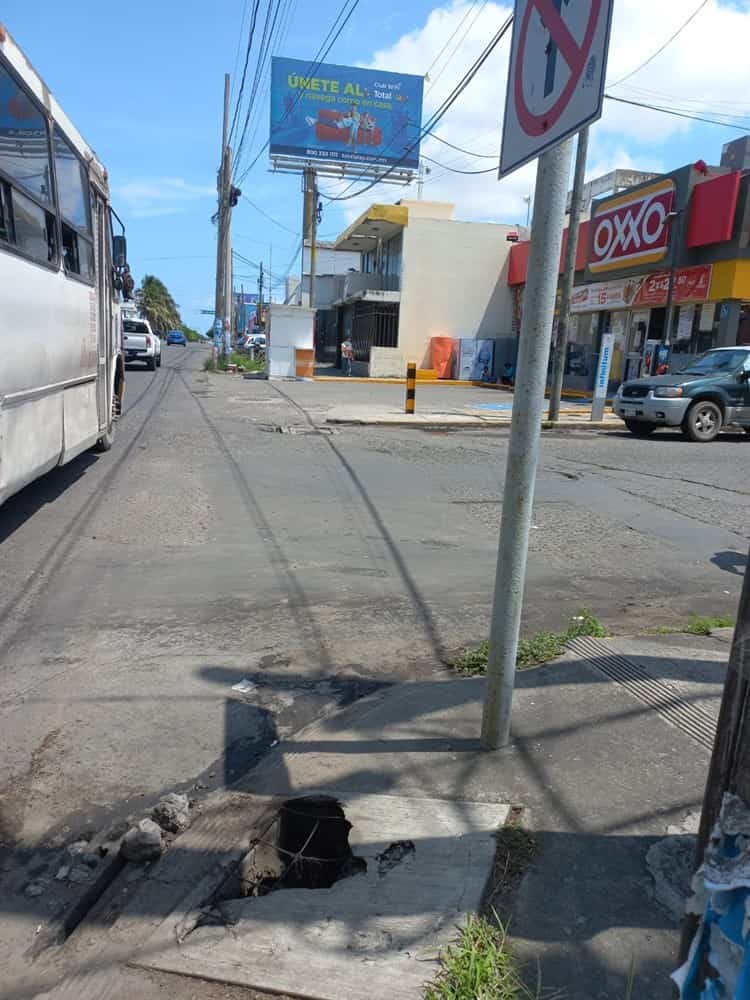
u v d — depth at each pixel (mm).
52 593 5414
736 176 18578
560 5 2607
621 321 24875
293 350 29906
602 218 24344
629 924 2379
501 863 2641
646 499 9133
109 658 4406
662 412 14328
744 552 7066
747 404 14641
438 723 3602
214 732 3635
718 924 1469
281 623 4992
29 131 6059
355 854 2701
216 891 2580
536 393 2965
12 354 5605
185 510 7863
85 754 3426
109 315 10602
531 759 3266
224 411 16844
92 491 8531
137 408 16719
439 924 2371
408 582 5902
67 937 2438
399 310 33219
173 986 2191
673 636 4695
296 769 3234
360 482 9656
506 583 3178
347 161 40125
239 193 32906
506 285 33938
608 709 3689
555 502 8883
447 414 17453
